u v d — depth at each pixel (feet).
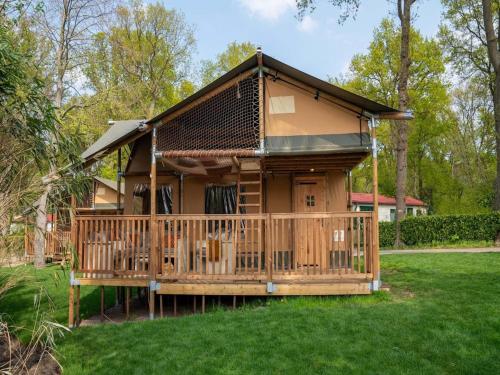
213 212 36.17
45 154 17.15
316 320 20.56
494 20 73.87
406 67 61.46
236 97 27.61
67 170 18.66
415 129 104.73
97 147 30.19
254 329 19.92
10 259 15.96
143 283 25.85
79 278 26.18
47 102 17.79
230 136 27.53
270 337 18.74
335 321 20.24
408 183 125.39
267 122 27.25
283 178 35.99
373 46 97.76
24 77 17.30
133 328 21.74
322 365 15.66
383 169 117.60
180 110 27.22
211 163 29.99
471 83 102.12
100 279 26.05
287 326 19.99
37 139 16.81
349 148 26.09
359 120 26.63
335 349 16.99
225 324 21.12
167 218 25.90
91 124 55.57
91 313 28.81
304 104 27.20
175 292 25.54
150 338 19.86
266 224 25.53
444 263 39.32
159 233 26.43
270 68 27.12
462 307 21.72
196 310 27.40
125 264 26.07
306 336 18.60
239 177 32.17
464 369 14.92
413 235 66.54
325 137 26.58
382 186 117.60
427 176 117.60
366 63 98.63
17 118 16.43
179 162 29.50
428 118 102.53
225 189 36.22
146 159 37.70
